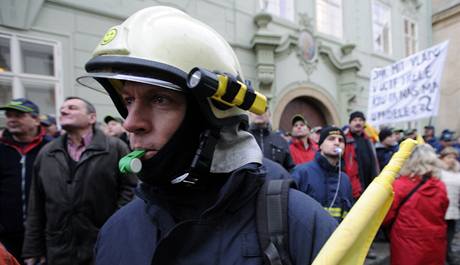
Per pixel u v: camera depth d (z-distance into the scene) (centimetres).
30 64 342
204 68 52
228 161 56
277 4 582
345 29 698
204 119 54
